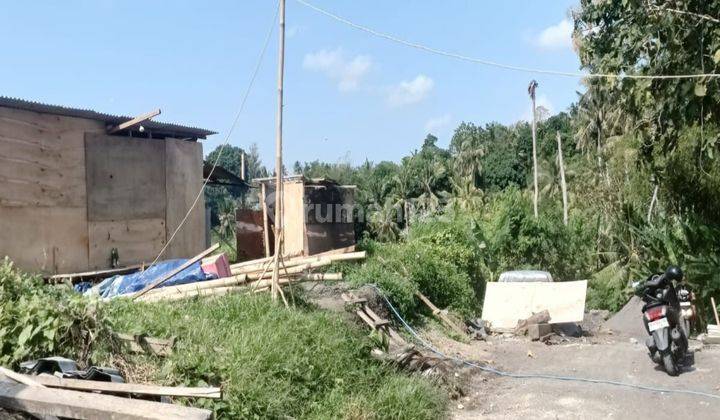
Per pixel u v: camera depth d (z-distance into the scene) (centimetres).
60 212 964
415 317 1122
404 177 5312
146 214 1117
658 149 1502
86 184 1008
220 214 4578
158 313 630
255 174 6381
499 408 697
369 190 5141
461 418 657
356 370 656
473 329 1198
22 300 517
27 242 915
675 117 1142
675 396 705
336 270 1119
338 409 568
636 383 768
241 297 748
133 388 403
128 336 517
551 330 1165
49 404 358
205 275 877
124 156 1076
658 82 1129
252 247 1527
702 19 1043
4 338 486
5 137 888
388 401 611
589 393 735
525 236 1869
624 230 1817
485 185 5912
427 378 724
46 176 945
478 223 1892
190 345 548
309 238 1448
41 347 484
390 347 862
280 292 788
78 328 504
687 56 1066
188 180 1223
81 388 402
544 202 3406
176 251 1187
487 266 1762
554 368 886
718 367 800
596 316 1495
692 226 1367
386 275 1124
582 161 4047
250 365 547
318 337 672
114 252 1049
